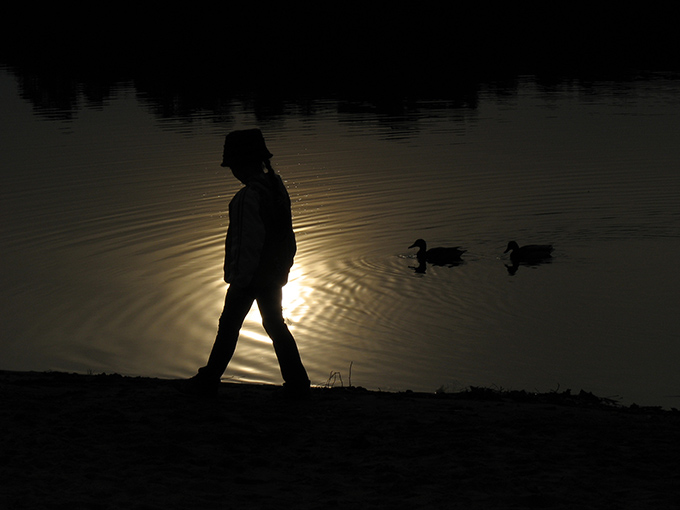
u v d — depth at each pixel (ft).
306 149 110.22
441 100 156.25
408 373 45.73
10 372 35.14
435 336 51.83
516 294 59.36
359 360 48.01
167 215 79.41
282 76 201.98
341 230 75.31
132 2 287.07
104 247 69.97
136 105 154.81
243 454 21.44
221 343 27.30
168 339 51.29
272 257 26.35
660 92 156.97
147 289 60.29
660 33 255.09
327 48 257.55
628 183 89.15
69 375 34.35
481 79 189.67
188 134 122.01
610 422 26.68
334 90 174.50
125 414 25.23
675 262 65.05
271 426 24.56
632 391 43.21
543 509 17.69
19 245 70.44
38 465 19.95
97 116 140.77
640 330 52.21
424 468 20.54
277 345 27.86
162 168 99.04
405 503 17.93
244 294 26.71
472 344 50.60
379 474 20.17
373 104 152.66
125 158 104.73
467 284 61.87
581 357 48.26
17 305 56.75
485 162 100.89
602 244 70.79
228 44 269.44
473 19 259.39
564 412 28.63
